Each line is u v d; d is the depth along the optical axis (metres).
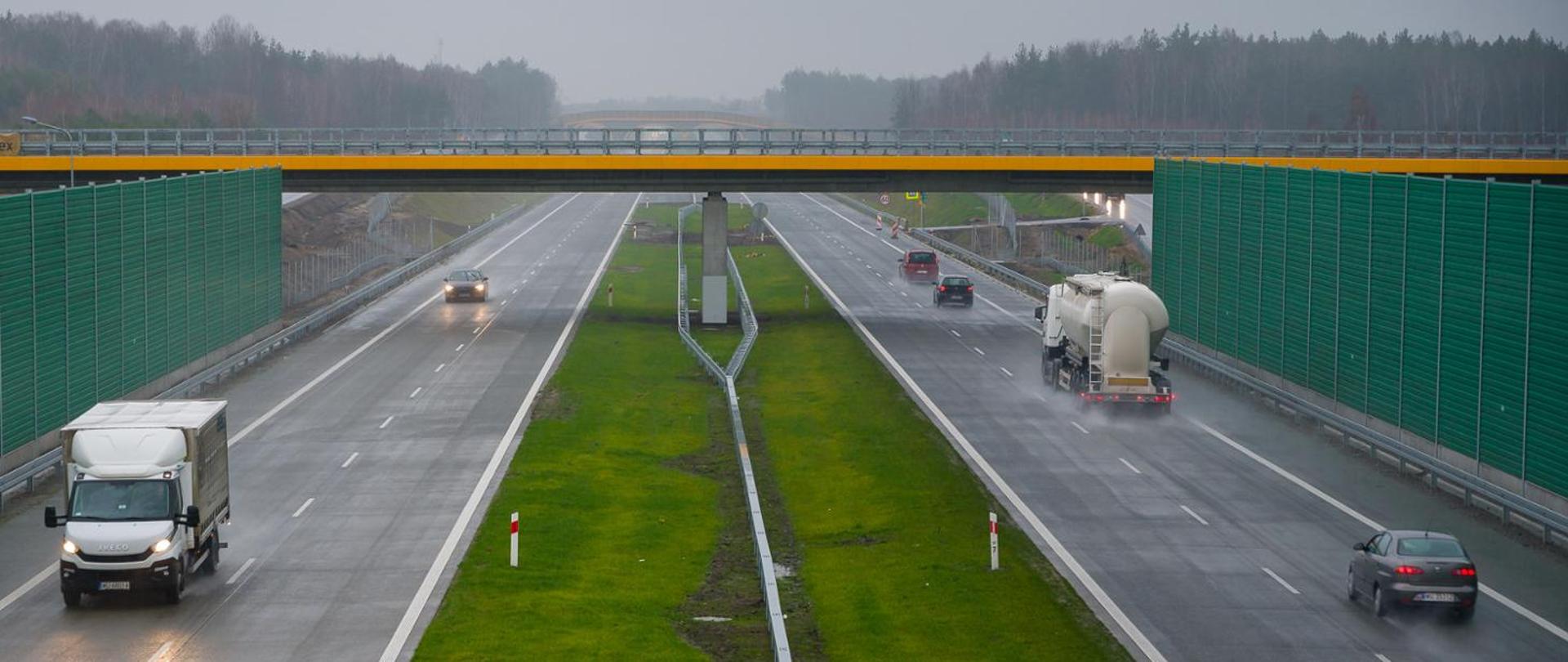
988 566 54.47
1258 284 93.12
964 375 100.31
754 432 83.38
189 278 93.56
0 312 66.38
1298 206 87.19
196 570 52.00
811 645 46.38
